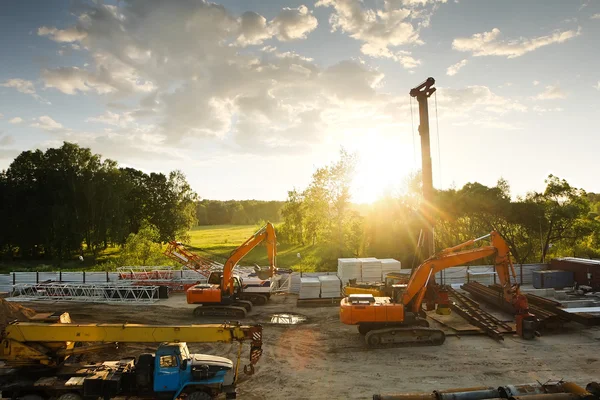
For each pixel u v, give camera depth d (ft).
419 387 53.78
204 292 93.20
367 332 75.00
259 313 96.17
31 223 202.08
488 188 153.38
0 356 48.26
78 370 48.44
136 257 158.10
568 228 152.66
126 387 46.39
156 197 261.85
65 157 218.59
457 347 70.08
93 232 210.79
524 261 156.04
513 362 62.59
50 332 48.34
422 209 91.56
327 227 164.55
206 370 45.55
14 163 220.23
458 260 76.43
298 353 67.97
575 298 104.99
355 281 103.55
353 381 56.13
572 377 56.59
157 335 48.26
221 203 604.08
